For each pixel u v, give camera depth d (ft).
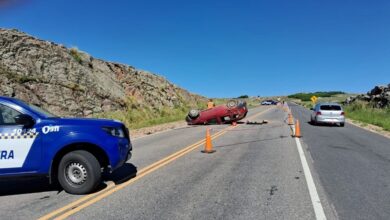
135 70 142.61
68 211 21.90
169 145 51.96
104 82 112.47
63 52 101.40
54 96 86.22
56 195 25.64
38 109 27.12
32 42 92.43
